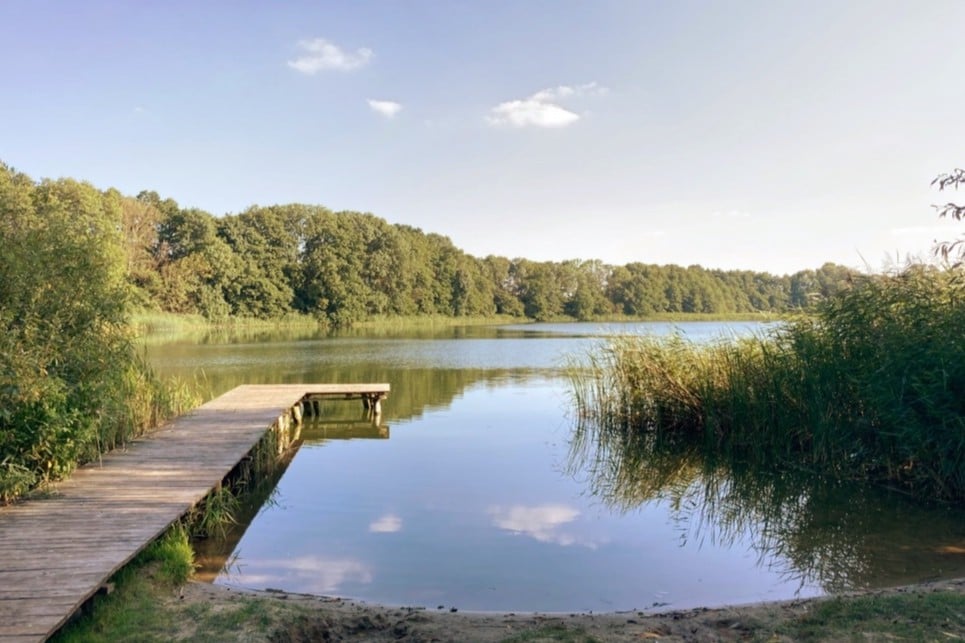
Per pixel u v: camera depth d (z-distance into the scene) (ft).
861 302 28.25
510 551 19.71
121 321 25.09
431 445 35.58
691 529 21.97
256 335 140.67
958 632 11.85
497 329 176.65
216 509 21.79
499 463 31.40
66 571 13.82
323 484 27.48
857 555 19.13
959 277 25.39
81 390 22.22
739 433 33.01
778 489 26.76
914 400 24.35
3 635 10.92
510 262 257.55
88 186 132.26
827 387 28.45
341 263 189.98
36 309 21.35
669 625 13.35
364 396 46.62
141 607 13.57
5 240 21.31
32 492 20.10
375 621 13.74
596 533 21.53
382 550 19.67
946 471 23.79
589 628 13.24
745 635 12.58
